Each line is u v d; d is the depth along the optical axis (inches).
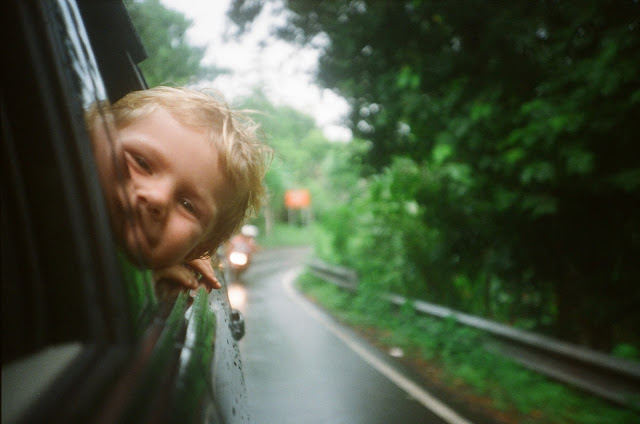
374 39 296.0
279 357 350.0
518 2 242.4
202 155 51.6
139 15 321.7
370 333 447.2
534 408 241.9
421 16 273.7
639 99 200.1
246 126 64.9
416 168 389.4
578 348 252.5
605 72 201.0
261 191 65.2
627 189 233.0
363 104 335.0
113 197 39.8
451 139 275.7
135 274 40.3
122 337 33.2
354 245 857.5
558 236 296.0
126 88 82.7
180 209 51.8
